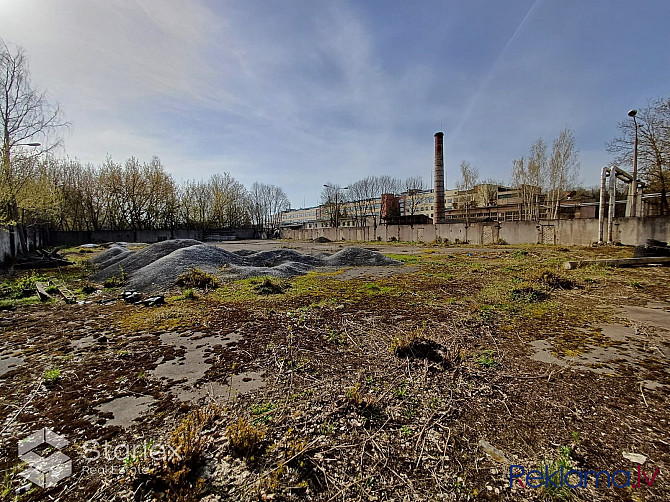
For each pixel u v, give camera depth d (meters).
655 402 2.24
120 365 2.95
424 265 10.68
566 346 3.31
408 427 1.98
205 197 40.03
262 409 2.17
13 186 11.59
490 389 2.43
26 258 12.34
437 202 27.75
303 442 1.80
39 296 5.95
